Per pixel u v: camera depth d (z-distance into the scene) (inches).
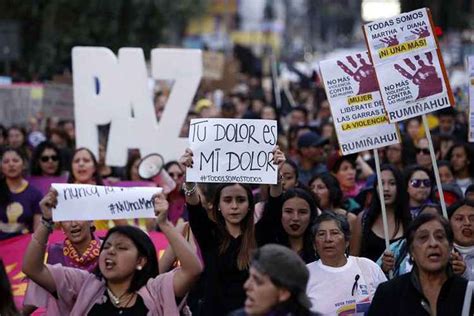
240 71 2687.0
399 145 998.4
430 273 487.8
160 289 498.0
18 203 808.3
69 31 2468.0
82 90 1008.9
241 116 1419.8
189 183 601.0
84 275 511.5
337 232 565.9
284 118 1520.7
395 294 495.5
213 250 576.4
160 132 1001.5
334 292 564.1
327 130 1149.1
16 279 734.5
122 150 1005.2
